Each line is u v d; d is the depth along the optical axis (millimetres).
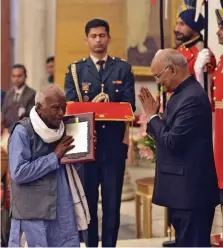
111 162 6121
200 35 6715
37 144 4844
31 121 4844
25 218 4812
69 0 9680
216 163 6289
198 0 6617
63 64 9742
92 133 4898
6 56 10945
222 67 6289
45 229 4832
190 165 5055
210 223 5285
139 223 7781
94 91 6125
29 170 4742
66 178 4949
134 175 9531
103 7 9680
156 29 9609
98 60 6148
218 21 6289
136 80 9805
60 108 4793
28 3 10578
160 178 5211
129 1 9711
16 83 9195
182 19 6691
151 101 5266
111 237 6223
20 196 4832
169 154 5141
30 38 10578
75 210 4973
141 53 9750
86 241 6254
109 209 6195
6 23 10750
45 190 4828
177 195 5098
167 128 5105
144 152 7574
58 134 4832
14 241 4879
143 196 7668
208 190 5109
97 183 6180
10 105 9156
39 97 4816
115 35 9711
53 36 10602
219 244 6547
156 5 9602
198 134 5020
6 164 7457
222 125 6270
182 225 5188
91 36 6117
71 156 4840
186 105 4992
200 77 6418
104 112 5855
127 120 5836
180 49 6766
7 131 9086
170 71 5094
